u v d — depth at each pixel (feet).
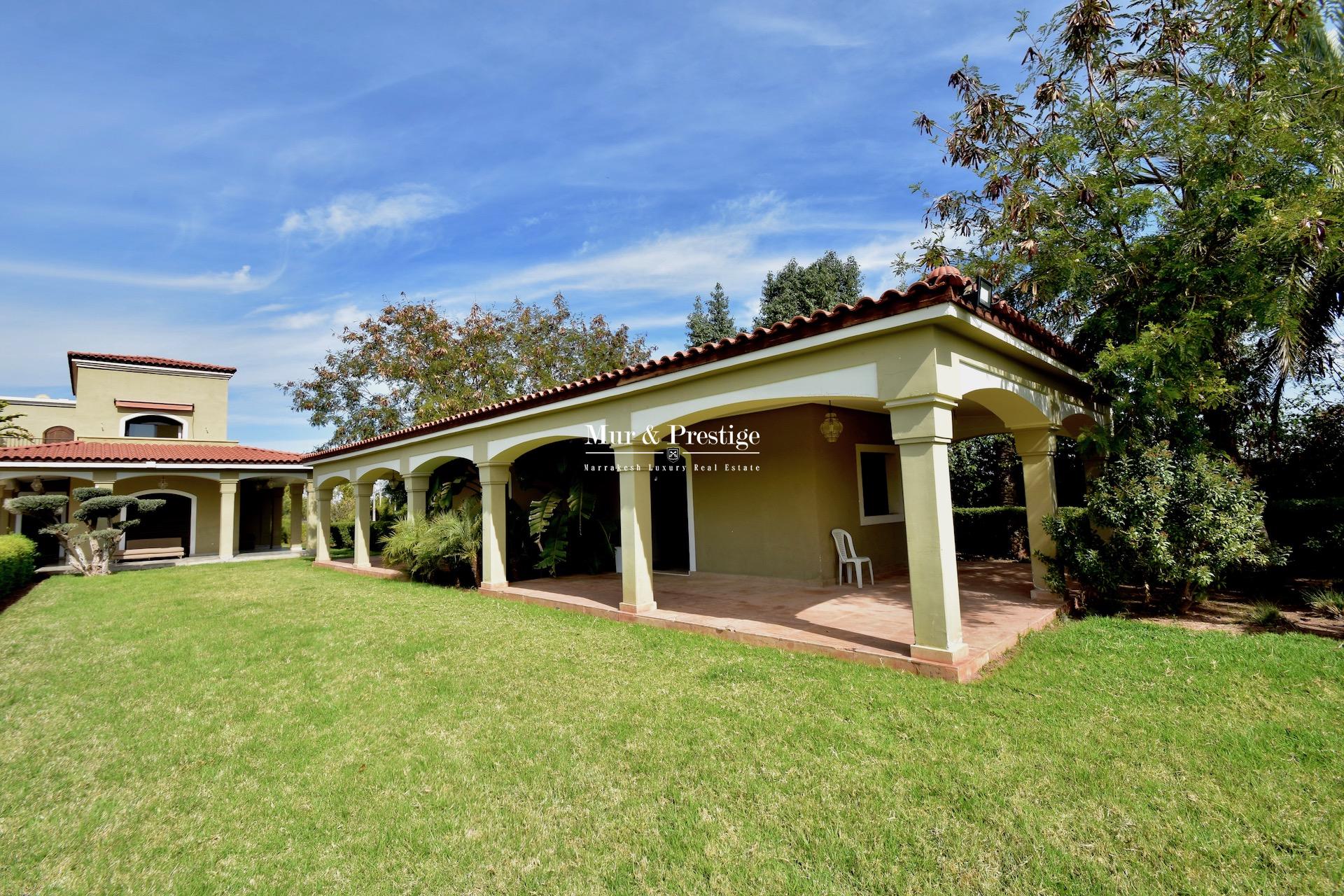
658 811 11.08
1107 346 23.70
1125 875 9.00
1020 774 11.75
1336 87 23.07
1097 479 24.21
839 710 14.94
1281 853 9.43
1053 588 25.09
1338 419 34.14
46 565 62.28
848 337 18.37
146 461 59.93
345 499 111.04
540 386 88.07
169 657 22.79
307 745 14.39
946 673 16.70
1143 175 29.58
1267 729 13.29
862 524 35.01
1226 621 22.47
